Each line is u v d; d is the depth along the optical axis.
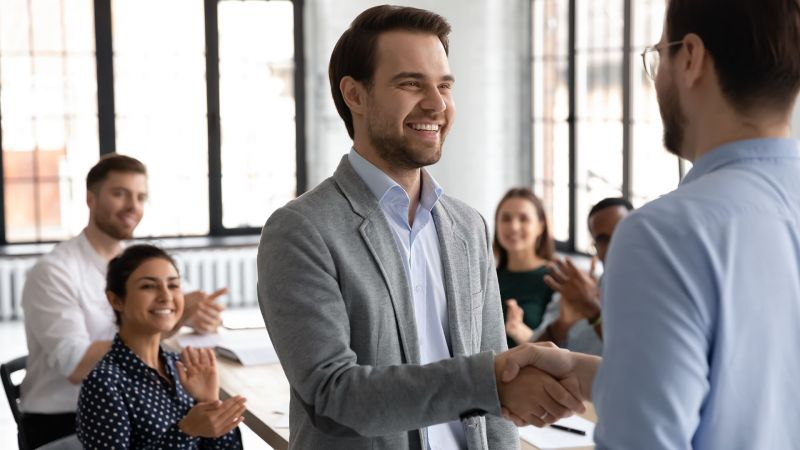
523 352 1.58
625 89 7.58
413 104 1.71
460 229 1.91
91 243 3.85
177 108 8.77
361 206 1.76
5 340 7.38
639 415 1.11
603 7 7.82
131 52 8.60
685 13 1.22
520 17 8.77
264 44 8.89
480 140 8.77
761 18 1.18
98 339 3.80
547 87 8.56
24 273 7.96
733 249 1.15
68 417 3.66
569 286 3.83
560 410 1.55
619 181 7.73
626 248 1.16
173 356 3.17
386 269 1.74
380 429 1.59
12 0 8.30
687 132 1.28
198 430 2.85
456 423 1.89
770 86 1.20
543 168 8.68
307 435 1.76
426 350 1.84
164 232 8.83
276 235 1.70
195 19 8.73
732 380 1.16
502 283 4.78
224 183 8.94
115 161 3.82
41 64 8.42
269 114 8.97
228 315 8.07
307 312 1.65
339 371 1.61
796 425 1.24
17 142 8.42
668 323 1.12
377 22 1.74
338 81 1.81
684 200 1.18
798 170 1.24
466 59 8.73
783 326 1.20
